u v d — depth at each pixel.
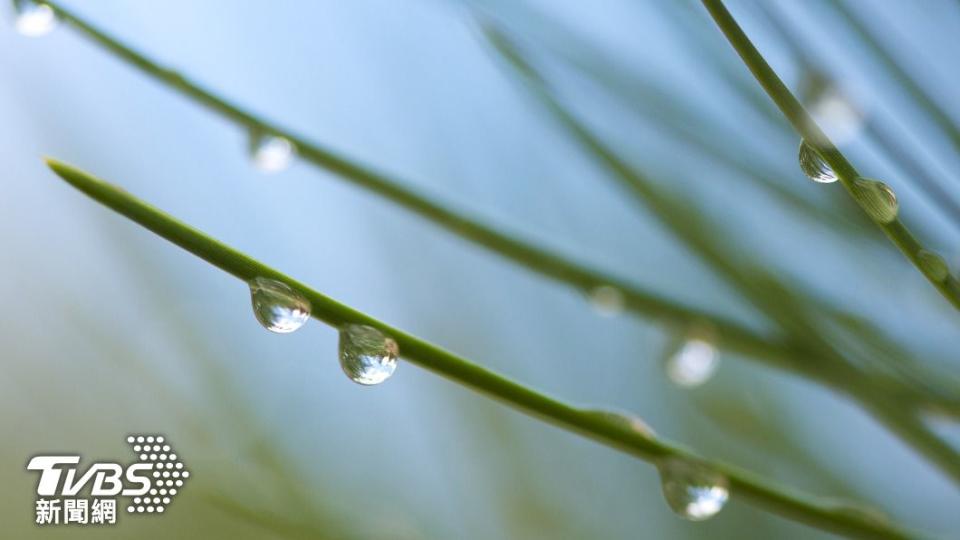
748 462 0.19
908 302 0.17
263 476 0.18
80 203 0.20
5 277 0.21
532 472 0.19
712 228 0.17
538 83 0.17
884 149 0.16
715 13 0.14
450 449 0.19
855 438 0.20
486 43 0.17
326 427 0.20
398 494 0.20
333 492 0.19
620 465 0.21
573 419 0.14
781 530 0.20
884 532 0.15
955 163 0.16
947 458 0.16
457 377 0.14
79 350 0.20
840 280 0.18
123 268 0.19
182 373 0.18
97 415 0.20
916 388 0.16
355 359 0.16
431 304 0.21
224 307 0.20
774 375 0.19
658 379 0.21
